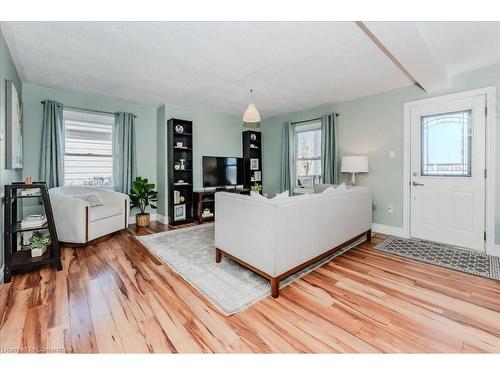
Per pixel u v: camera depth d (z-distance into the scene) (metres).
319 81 3.28
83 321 1.56
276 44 2.31
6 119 2.35
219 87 3.54
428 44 2.27
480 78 2.81
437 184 3.20
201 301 1.82
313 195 2.30
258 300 1.84
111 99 4.19
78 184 3.97
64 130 3.77
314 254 2.27
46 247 2.57
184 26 2.02
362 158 3.63
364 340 1.41
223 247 2.47
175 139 4.66
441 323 1.56
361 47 2.37
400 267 2.44
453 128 3.05
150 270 2.37
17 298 1.83
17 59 2.64
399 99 3.52
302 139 5.10
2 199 2.24
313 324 1.56
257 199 2.04
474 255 2.74
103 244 3.20
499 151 2.73
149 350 1.32
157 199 4.80
